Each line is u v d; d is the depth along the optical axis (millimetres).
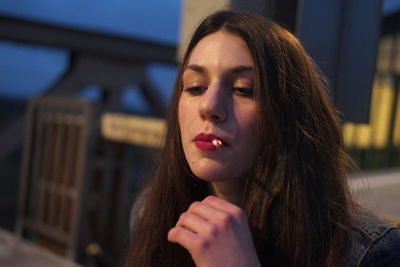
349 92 1557
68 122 4582
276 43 934
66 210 4473
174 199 1137
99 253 4383
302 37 1406
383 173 4078
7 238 4613
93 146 4410
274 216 938
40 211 4789
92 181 4555
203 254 827
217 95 891
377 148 6594
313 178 939
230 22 940
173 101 1111
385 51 7027
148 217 1161
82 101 4395
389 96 6965
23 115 15930
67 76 16188
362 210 1005
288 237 922
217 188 1032
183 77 973
